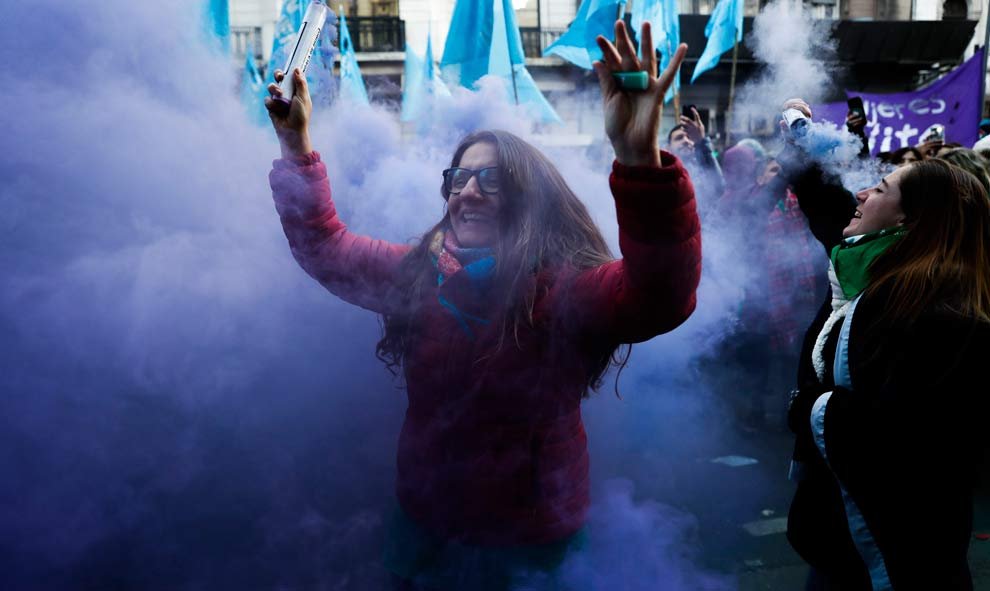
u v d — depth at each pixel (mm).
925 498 1350
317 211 1437
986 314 1375
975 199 1438
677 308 1111
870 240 1530
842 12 12531
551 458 1285
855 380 1413
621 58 1023
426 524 1351
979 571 2465
